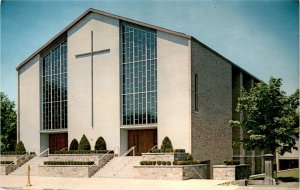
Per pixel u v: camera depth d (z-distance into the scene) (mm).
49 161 36344
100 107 39562
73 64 41781
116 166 34062
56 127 43375
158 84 36219
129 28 39000
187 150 34156
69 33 42375
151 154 32281
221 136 39938
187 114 34500
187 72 34812
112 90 38969
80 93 41031
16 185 26688
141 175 30250
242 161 43031
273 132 28344
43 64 45281
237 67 43844
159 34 36625
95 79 40188
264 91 28469
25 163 40750
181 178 28484
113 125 38562
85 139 38906
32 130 44906
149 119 36938
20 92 46125
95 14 40719
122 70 38938
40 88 44906
